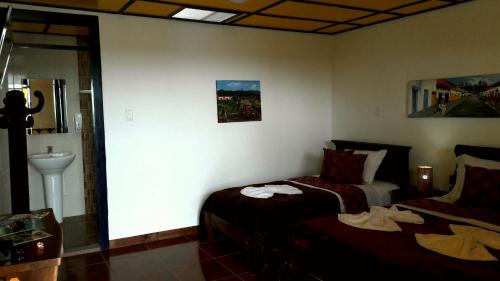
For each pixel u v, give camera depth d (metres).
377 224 2.74
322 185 4.18
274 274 3.19
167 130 4.23
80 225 4.72
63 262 3.66
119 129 3.97
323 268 2.62
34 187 4.80
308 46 5.17
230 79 4.59
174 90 4.24
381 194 4.01
